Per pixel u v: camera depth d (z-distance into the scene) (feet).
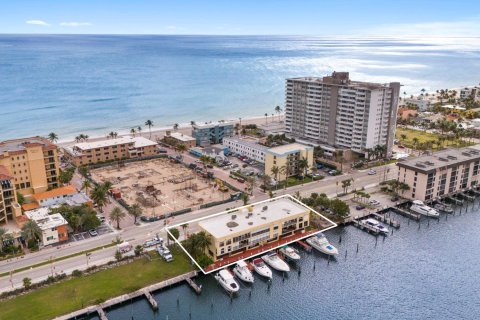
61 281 407.03
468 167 655.76
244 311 385.29
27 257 451.53
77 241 487.20
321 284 426.51
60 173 654.12
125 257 448.65
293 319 377.50
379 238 518.37
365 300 404.57
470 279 439.22
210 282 419.13
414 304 400.26
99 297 383.86
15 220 524.93
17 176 596.29
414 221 565.94
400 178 635.25
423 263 466.70
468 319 381.19
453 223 563.07
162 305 386.73
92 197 556.92
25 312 361.10
